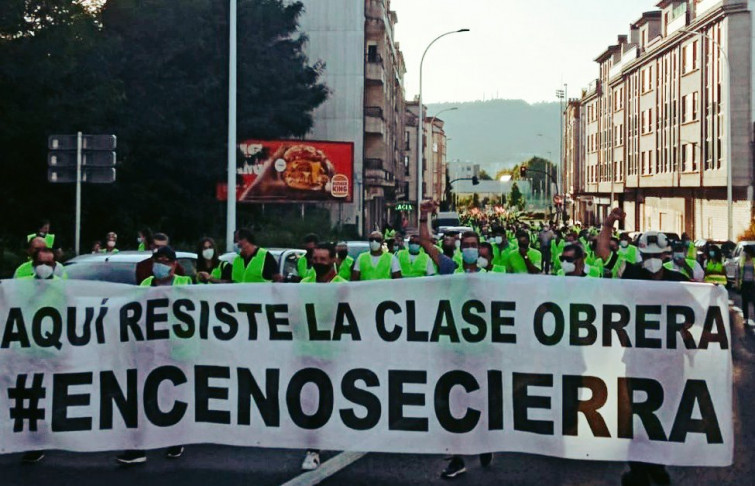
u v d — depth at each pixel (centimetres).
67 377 815
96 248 2109
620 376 744
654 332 739
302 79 4903
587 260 1806
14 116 2944
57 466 814
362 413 787
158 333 812
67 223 3369
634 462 753
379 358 783
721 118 5200
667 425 738
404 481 766
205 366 806
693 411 736
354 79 5916
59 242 3328
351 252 1905
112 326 815
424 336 777
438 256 1055
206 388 807
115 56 3622
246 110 4562
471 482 767
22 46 2827
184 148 3928
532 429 757
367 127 6081
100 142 1758
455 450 772
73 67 2950
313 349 793
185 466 812
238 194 4525
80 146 1741
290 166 4572
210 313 807
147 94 3762
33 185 3272
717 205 5416
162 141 3891
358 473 792
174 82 3838
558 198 8669
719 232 5362
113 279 1230
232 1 2298
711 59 5397
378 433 783
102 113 3177
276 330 797
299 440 795
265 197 4556
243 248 1116
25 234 3266
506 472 802
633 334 742
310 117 4984
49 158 1742
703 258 3045
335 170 4616
